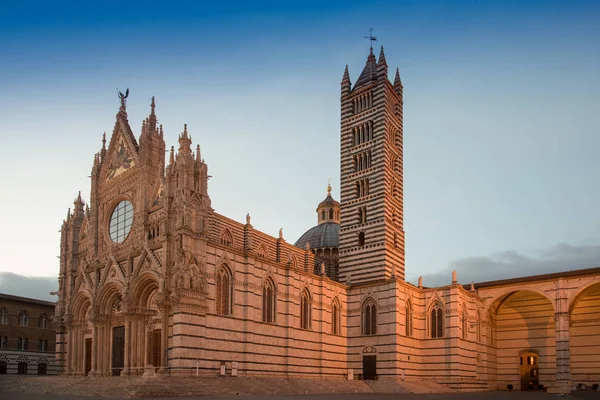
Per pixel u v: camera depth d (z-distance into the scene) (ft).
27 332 371.97
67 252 304.50
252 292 260.62
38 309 382.42
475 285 375.25
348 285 328.90
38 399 172.35
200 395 207.62
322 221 447.01
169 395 198.49
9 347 359.25
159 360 237.86
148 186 262.47
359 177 360.28
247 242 289.74
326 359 302.66
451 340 317.83
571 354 356.18
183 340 220.84
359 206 355.15
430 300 330.75
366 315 320.50
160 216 247.29
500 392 305.32
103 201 288.30
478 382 342.23
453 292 323.16
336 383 281.95
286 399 188.03
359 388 285.84
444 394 264.11
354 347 319.88
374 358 310.24
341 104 381.60
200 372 225.56
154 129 273.95
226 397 197.06
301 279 295.48
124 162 280.31
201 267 233.76
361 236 352.08
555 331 338.75
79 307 285.84
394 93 379.76
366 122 366.02
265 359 262.88
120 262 263.70
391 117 369.50
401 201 364.79
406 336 314.55
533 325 377.50
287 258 343.67
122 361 256.93
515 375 377.50
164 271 232.32
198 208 239.09
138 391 190.60
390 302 309.01
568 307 336.08
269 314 272.51
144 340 246.88
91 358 271.49
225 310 247.09
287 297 282.15
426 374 322.55
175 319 223.10
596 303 352.28
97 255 282.97
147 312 248.52
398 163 368.27
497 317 392.27
